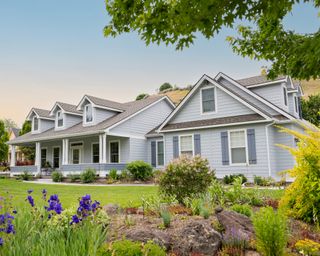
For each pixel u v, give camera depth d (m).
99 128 19.38
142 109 21.89
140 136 21.53
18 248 2.96
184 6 2.71
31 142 24.95
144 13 2.96
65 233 3.77
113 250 3.23
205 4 2.67
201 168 7.67
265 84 17.05
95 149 22.52
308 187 5.44
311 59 3.03
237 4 2.75
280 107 16.70
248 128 15.21
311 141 5.54
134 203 7.30
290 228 5.00
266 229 3.73
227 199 6.97
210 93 17.17
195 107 17.66
